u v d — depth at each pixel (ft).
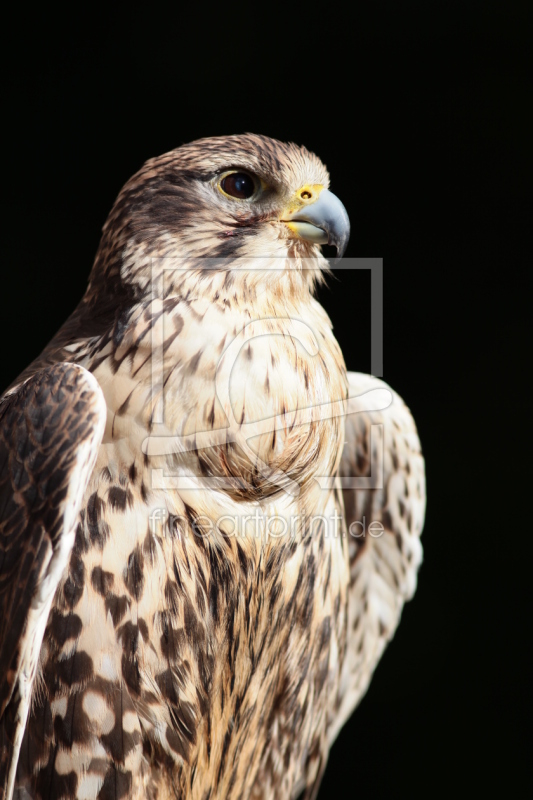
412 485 15.57
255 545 15.11
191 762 15.11
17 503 15.01
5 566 14.99
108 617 15.03
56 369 15.07
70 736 15.03
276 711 15.30
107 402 15.07
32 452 15.02
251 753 15.26
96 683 15.03
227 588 15.11
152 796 15.08
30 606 14.97
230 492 15.10
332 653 15.35
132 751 15.05
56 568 14.98
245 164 15.19
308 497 15.17
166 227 15.16
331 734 15.61
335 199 15.23
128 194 15.19
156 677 15.06
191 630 15.08
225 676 15.15
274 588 15.17
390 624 15.61
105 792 15.05
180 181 15.17
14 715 14.98
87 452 15.01
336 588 15.31
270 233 15.19
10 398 15.11
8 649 14.98
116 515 15.05
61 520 14.98
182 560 15.07
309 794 15.44
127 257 15.16
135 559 15.05
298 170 15.20
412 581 15.60
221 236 15.17
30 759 15.05
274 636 15.21
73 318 15.24
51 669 15.05
